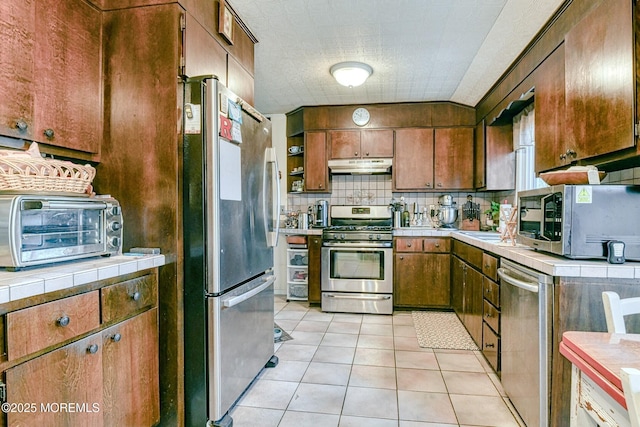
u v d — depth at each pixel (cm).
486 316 246
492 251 227
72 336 122
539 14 213
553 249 162
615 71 151
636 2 139
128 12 175
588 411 82
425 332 316
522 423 180
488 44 264
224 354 178
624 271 141
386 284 374
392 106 412
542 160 229
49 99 150
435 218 430
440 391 213
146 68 173
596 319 145
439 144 405
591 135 170
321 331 320
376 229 387
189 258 174
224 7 210
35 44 144
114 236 158
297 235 411
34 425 108
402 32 249
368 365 249
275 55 288
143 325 158
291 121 449
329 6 218
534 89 244
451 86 357
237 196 194
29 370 106
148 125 173
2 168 122
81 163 179
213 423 173
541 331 152
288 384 222
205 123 172
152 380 164
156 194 173
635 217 152
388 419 185
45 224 128
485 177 364
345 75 308
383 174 443
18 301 104
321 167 423
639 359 77
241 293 193
